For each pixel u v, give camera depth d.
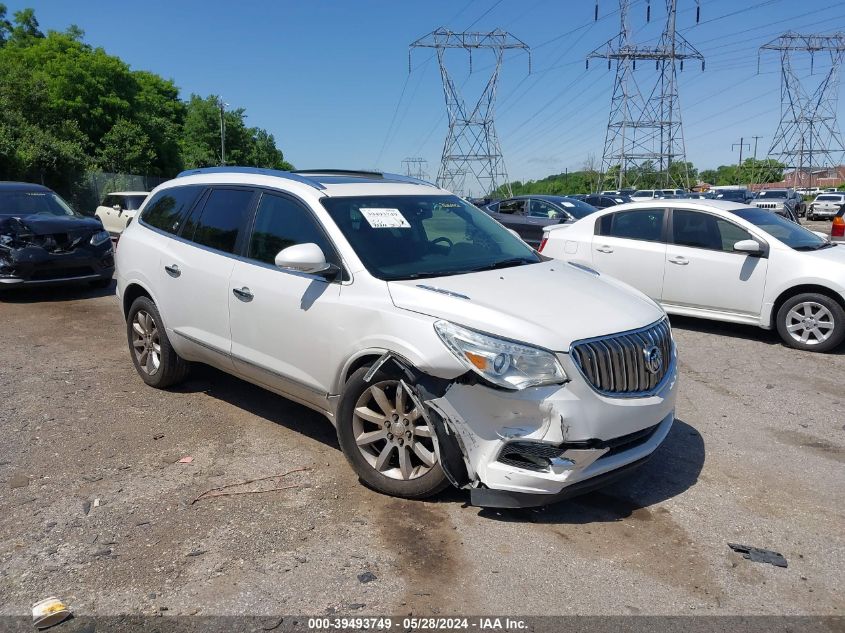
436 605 2.97
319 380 4.19
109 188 33.53
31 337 7.71
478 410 3.47
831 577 3.22
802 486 4.17
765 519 3.76
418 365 3.54
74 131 34.25
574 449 3.42
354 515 3.73
